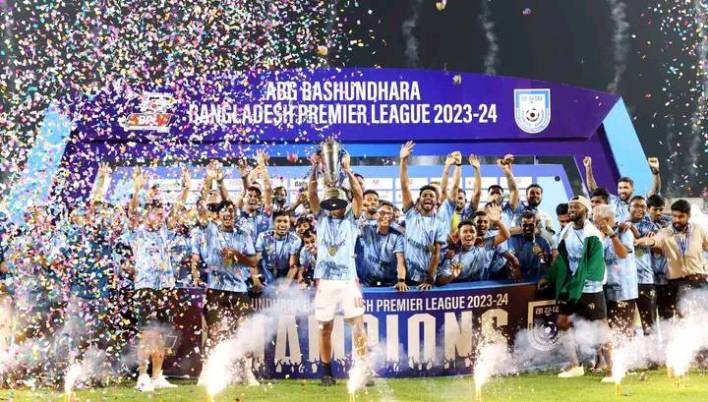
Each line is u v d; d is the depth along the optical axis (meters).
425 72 10.38
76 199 9.59
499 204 9.36
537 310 8.55
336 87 10.27
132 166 10.02
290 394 7.48
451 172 10.48
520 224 9.30
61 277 8.20
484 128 10.46
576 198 8.09
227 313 7.96
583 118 10.62
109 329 8.20
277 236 8.42
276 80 10.20
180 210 8.73
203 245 8.30
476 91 10.44
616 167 10.60
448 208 8.62
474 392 7.54
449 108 10.41
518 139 10.55
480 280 8.64
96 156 10.02
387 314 8.13
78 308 8.12
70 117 10.02
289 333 8.17
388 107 10.32
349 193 7.99
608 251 8.42
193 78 10.15
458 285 8.35
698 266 8.63
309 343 8.16
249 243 8.02
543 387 7.74
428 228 8.33
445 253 8.50
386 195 10.48
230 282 7.95
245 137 10.16
